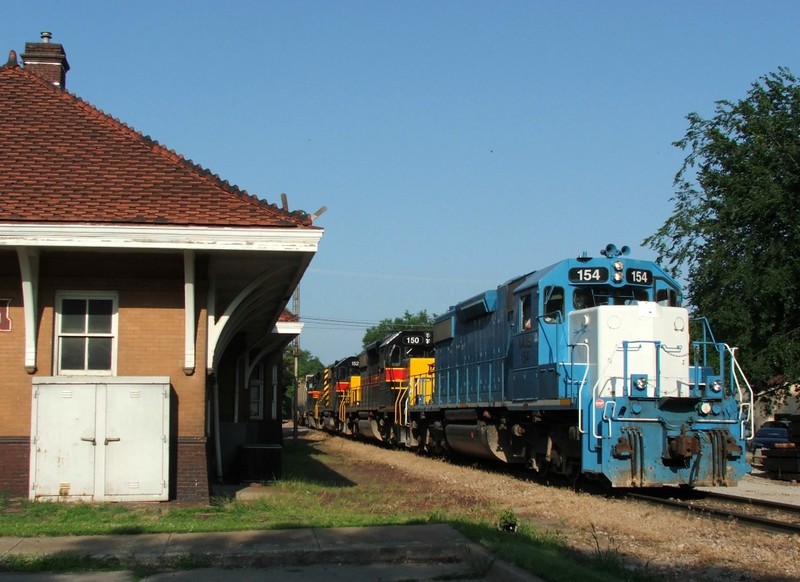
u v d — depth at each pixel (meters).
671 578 8.45
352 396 40.06
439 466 23.00
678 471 14.59
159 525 9.95
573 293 16.83
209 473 14.85
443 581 8.10
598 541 10.42
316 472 20.86
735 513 12.61
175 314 12.80
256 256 12.85
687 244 29.41
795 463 19.53
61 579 7.77
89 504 11.69
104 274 12.68
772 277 25.94
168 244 11.72
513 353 18.75
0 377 12.27
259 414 26.02
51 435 11.91
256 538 9.29
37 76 14.52
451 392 24.19
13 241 11.34
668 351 15.30
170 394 12.55
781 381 27.59
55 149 13.08
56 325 12.58
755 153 27.94
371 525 10.26
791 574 8.65
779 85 28.92
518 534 10.02
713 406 15.00
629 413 14.69
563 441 16.52
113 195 12.27
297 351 41.88
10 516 10.60
